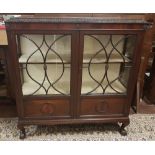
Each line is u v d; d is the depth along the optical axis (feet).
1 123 5.47
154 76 6.37
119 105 4.78
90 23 3.79
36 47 4.15
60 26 3.78
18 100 4.47
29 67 4.38
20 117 4.66
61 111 4.70
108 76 4.65
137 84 6.02
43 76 4.49
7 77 5.82
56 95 4.50
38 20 3.72
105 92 4.67
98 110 4.78
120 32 3.96
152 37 5.55
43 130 5.24
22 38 4.06
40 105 4.58
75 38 3.92
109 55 4.35
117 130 5.32
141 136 5.09
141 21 3.94
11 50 3.97
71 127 5.38
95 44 4.21
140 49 4.21
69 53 4.21
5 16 5.16
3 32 4.68
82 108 4.70
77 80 4.34
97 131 5.26
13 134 5.05
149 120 5.72
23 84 4.56
